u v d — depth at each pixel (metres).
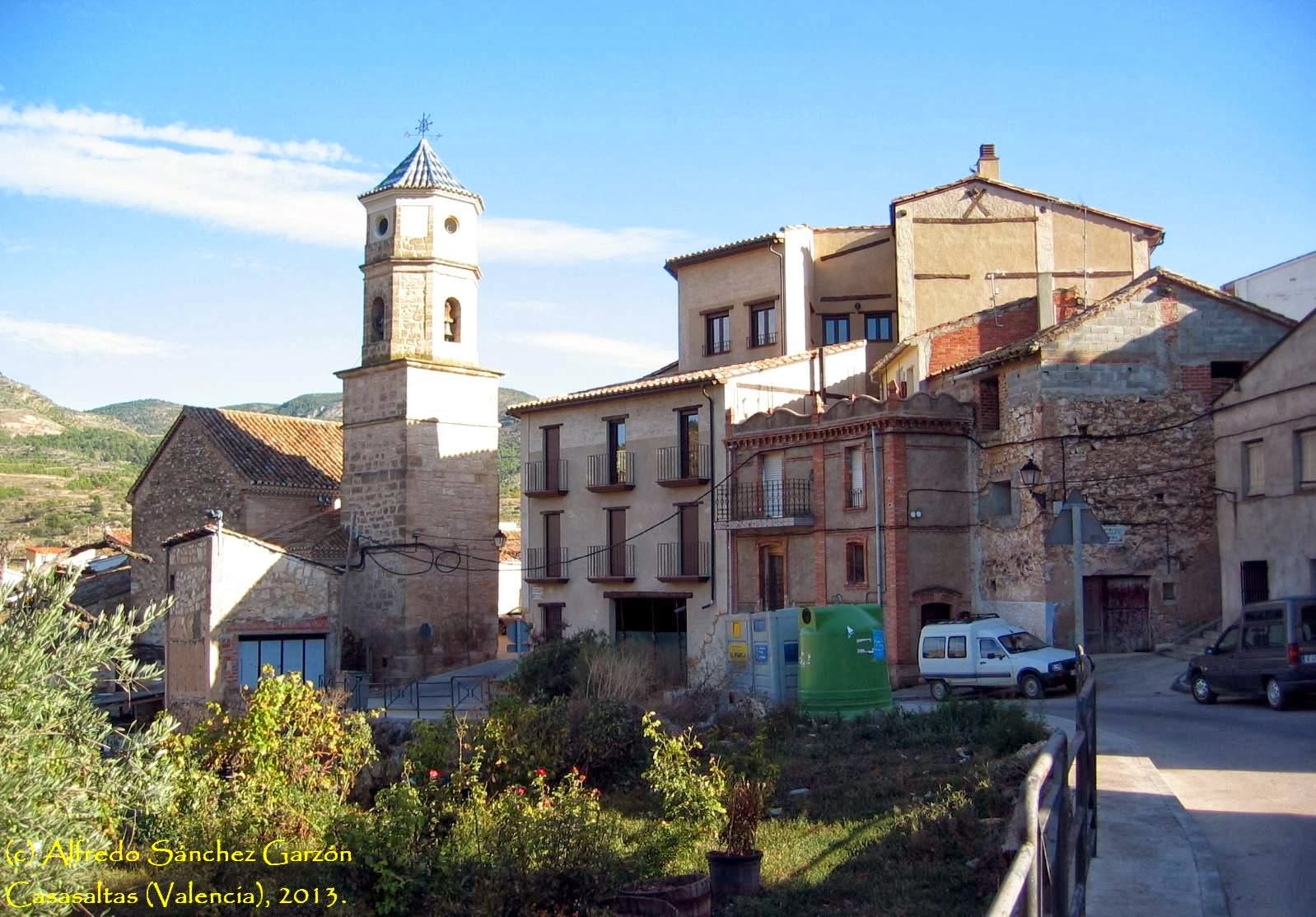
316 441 50.91
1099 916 8.91
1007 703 24.47
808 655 23.97
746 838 13.72
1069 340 31.28
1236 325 31.70
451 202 44.91
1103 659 30.23
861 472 34.66
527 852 12.42
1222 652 23.72
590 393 42.06
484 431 45.56
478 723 20.47
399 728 24.16
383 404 44.25
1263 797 13.90
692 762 16.33
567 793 16.28
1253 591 28.94
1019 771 15.91
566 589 42.59
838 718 22.89
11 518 88.69
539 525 43.78
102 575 52.56
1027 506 31.58
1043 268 42.72
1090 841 10.29
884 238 45.72
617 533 41.38
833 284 45.94
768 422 37.16
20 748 8.62
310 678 36.34
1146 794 13.38
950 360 37.50
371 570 43.94
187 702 35.56
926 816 14.36
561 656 31.75
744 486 38.00
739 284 45.44
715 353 46.25
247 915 12.42
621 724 20.72
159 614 10.13
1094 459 31.02
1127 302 31.55
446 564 44.03
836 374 42.06
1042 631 30.75
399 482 43.47
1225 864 10.89
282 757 17.36
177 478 48.72
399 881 12.23
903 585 33.16
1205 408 31.31
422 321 44.25
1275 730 19.45
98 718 9.55
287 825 14.68
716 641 36.31
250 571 35.75
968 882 12.45
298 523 46.38
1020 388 32.12
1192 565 30.84
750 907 12.55
